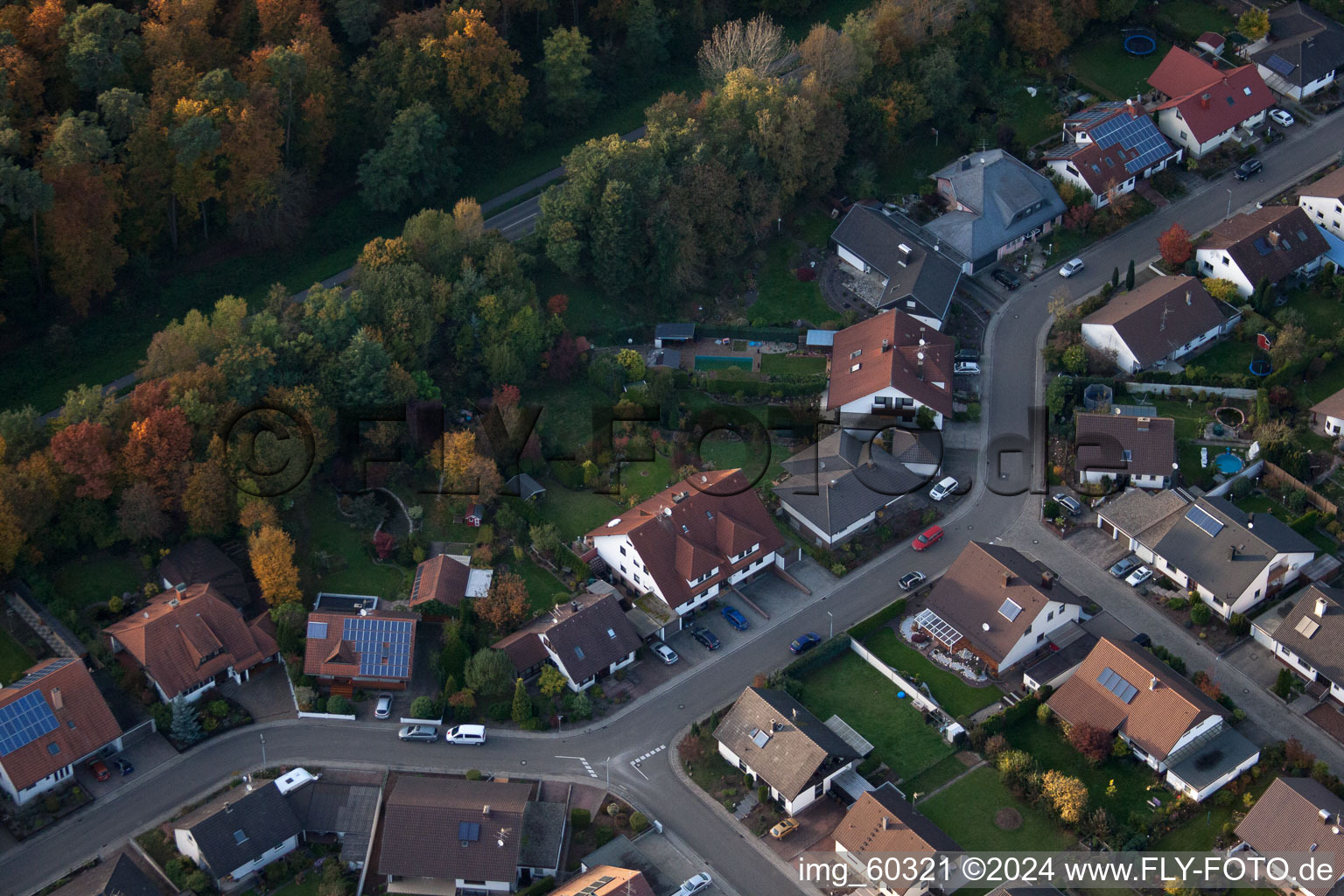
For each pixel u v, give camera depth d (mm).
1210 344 175500
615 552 150250
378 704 137750
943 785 132125
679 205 175625
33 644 138250
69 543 144125
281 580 141875
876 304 180250
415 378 159625
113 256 160375
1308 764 130750
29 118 161875
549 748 135625
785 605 150000
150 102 164375
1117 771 132750
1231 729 133875
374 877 125125
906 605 149250
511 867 123000
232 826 123812
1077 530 157125
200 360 152875
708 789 132375
